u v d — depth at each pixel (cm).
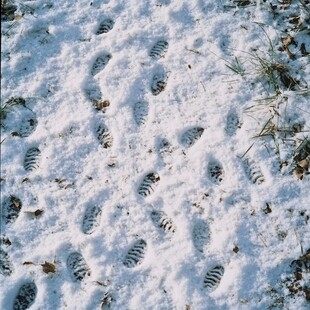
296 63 200
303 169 184
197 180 186
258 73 199
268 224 179
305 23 207
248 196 183
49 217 187
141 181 189
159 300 173
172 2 216
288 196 182
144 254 180
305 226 178
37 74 210
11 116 204
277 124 191
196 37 209
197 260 176
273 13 210
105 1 221
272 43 205
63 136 198
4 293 177
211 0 215
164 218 183
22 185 193
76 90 205
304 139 187
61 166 194
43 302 176
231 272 174
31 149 199
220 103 197
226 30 209
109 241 182
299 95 194
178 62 205
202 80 202
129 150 193
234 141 190
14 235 186
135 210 185
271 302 170
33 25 219
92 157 195
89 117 200
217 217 181
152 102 200
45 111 204
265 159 187
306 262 173
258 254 175
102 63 211
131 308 173
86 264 180
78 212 187
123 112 199
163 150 193
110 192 188
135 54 209
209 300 171
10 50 216
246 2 213
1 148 199
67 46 214
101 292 176
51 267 179
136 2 218
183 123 195
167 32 211
